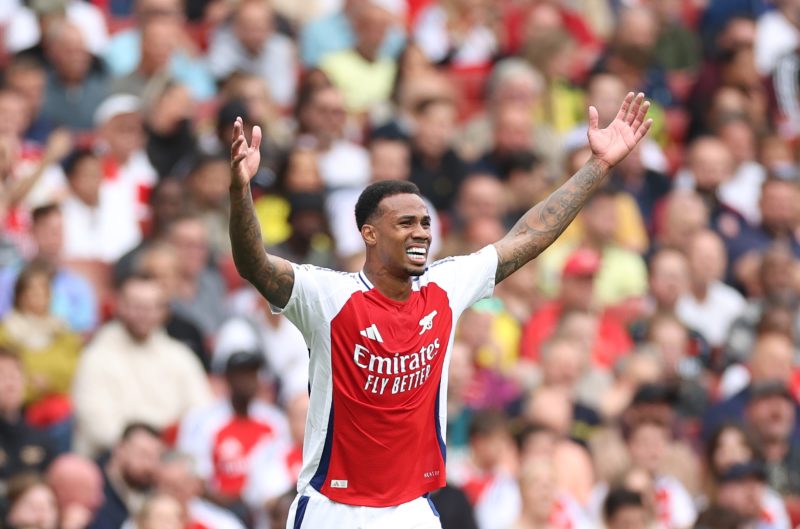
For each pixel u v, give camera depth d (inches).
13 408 1886.1
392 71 2689.5
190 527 1788.9
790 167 2807.6
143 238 2244.1
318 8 2847.0
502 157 2534.5
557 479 1887.3
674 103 2881.4
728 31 2940.5
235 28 2630.4
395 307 1148.5
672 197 2491.4
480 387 2046.0
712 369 2320.4
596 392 2098.9
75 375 1961.1
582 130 2610.7
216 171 2277.3
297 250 2215.8
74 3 2674.7
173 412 1984.5
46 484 1787.6
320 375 1144.2
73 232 2218.3
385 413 1143.0
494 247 1208.2
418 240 1138.0
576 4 3031.5
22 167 2282.2
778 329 2281.0
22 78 2386.8
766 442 2095.2
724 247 2576.3
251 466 1898.4
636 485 1921.8
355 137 2571.4
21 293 1978.3
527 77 2642.7
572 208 1219.9
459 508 1820.9
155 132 2375.7
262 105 2448.3
